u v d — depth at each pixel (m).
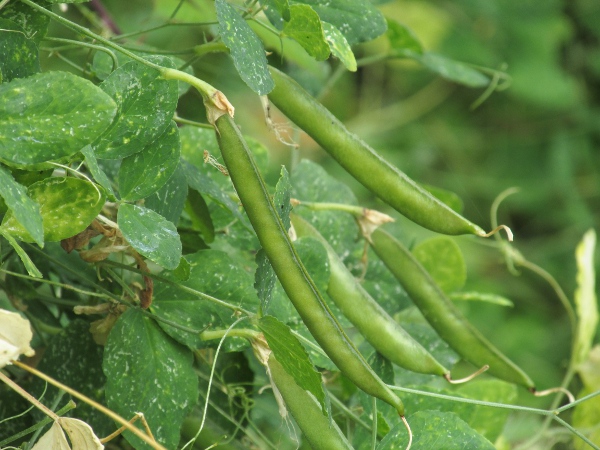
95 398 0.43
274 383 0.42
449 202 0.51
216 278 0.43
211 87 0.39
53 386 0.43
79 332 0.43
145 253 0.40
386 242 0.46
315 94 0.54
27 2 0.40
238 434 0.47
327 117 0.42
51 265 0.45
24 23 0.40
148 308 0.43
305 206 0.46
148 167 0.41
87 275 0.45
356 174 0.42
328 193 0.49
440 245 0.50
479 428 0.48
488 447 0.42
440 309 0.46
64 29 0.62
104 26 0.53
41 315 0.46
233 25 0.40
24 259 0.38
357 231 0.49
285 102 0.43
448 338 0.46
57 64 0.60
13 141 0.38
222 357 0.46
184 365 0.42
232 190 0.47
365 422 0.45
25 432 0.41
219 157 0.47
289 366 0.40
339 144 0.42
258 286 0.40
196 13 0.55
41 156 0.38
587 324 0.53
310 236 0.44
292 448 0.50
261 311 0.41
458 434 0.42
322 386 0.40
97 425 0.43
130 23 0.71
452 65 0.53
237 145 0.39
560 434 0.54
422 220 0.42
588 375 0.53
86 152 0.39
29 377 0.45
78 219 0.40
